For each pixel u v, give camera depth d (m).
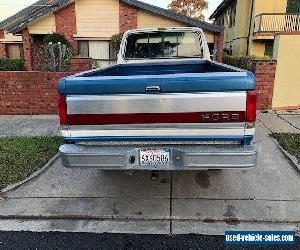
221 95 2.89
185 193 3.94
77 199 3.85
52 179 4.38
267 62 7.71
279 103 8.03
